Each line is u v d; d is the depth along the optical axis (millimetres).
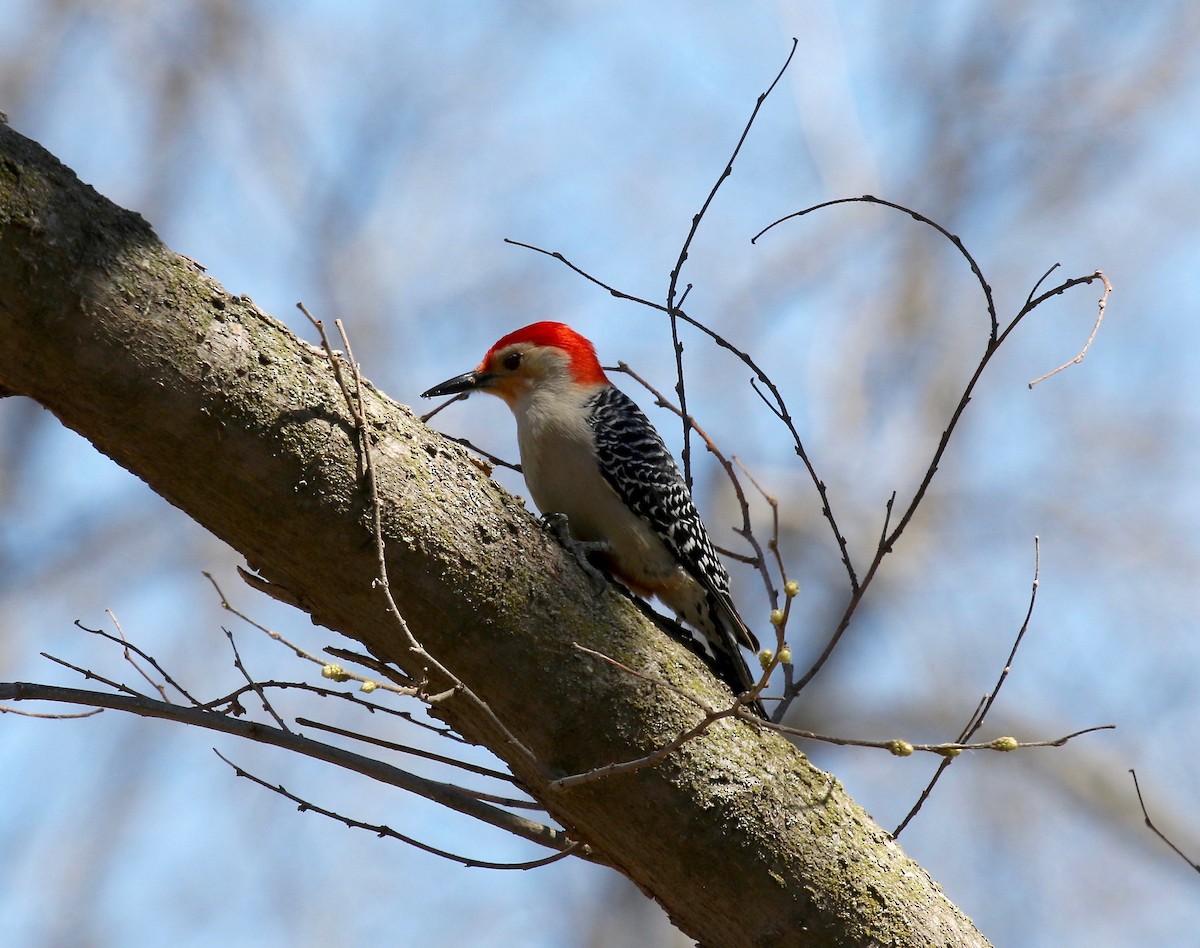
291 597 6953
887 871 7371
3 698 6625
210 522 6605
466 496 6812
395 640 6840
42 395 6117
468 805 7504
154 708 6922
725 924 7297
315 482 6359
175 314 6043
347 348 6363
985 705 8203
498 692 6910
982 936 7547
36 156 5879
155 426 6121
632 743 6977
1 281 5680
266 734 7121
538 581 6922
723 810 7027
